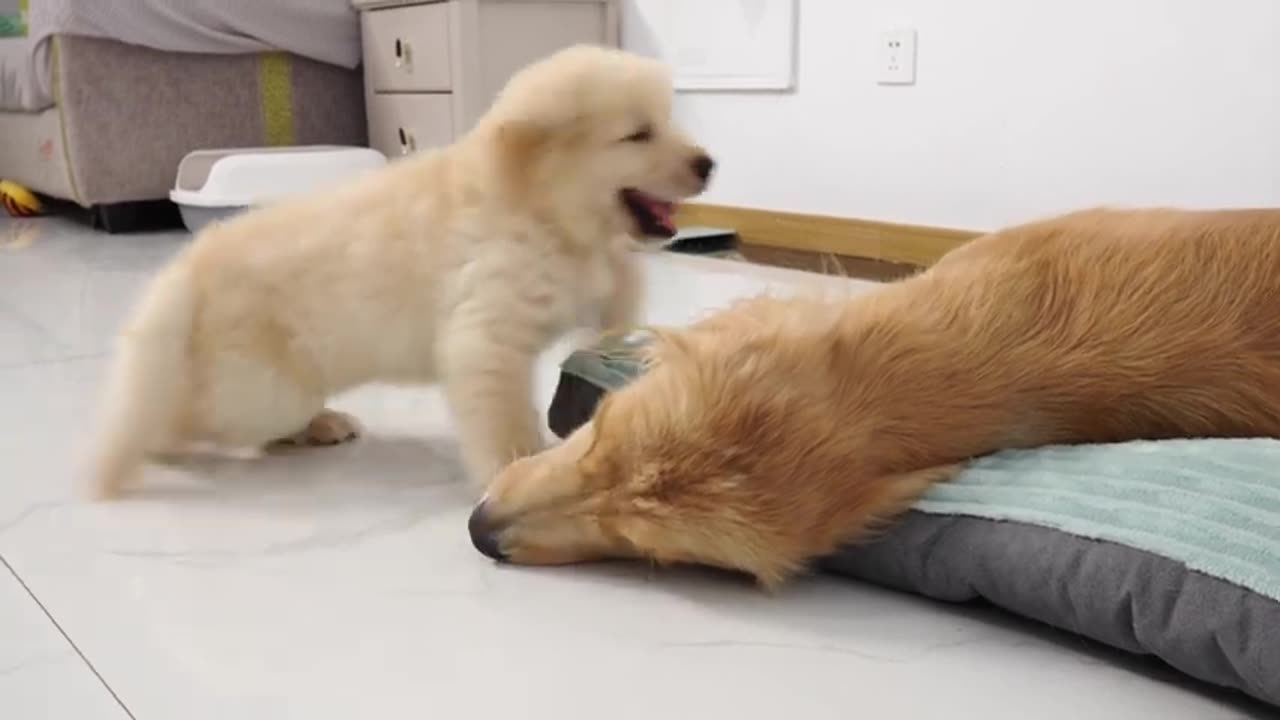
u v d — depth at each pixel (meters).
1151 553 0.85
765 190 3.20
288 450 1.46
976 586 0.95
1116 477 0.94
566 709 0.84
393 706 0.85
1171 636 0.83
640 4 3.48
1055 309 1.04
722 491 0.92
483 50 3.37
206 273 1.32
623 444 0.98
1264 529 0.84
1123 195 2.42
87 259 3.01
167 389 1.31
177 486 1.32
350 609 1.00
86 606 1.02
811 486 0.93
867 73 2.87
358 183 1.40
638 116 1.30
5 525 1.20
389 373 1.35
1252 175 2.21
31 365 1.87
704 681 0.88
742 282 2.52
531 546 1.05
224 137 3.69
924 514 0.97
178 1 3.47
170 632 0.97
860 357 1.00
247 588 1.05
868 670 0.89
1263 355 0.98
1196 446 0.96
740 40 3.17
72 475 1.35
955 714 0.83
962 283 1.07
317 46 3.78
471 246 1.26
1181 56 2.28
